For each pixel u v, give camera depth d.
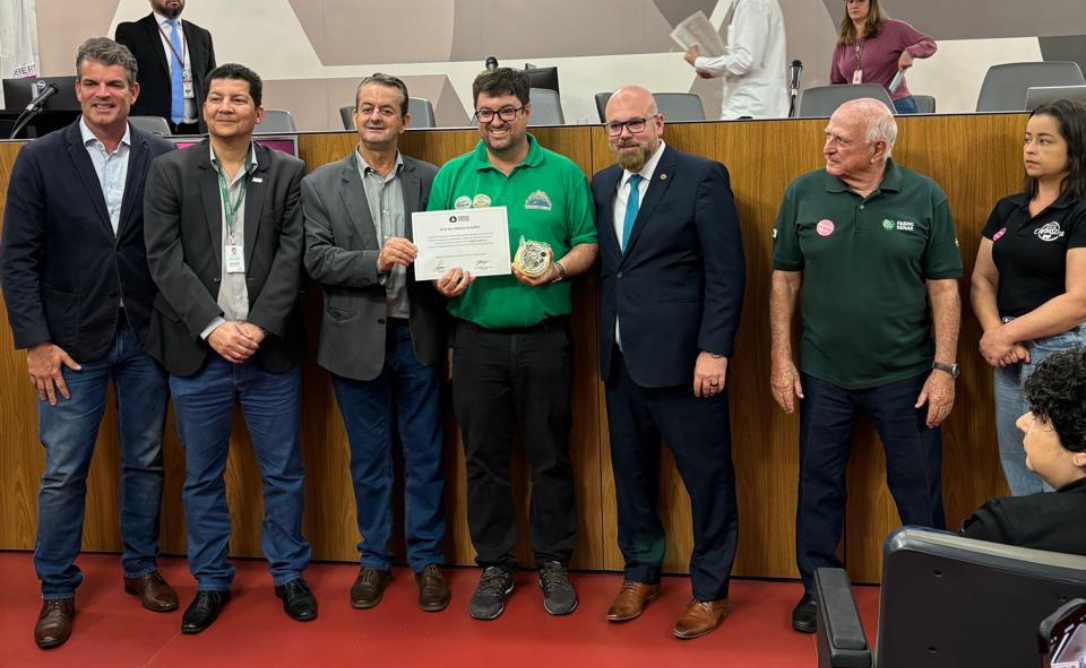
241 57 6.71
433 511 2.86
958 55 5.99
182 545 3.18
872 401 2.53
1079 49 5.85
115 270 2.68
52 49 6.89
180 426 2.72
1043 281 2.41
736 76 4.51
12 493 3.21
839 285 2.49
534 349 2.67
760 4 4.41
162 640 2.64
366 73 6.60
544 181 2.63
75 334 2.66
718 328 2.50
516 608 2.79
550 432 2.73
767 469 2.89
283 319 2.63
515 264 2.56
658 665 2.45
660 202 2.54
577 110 6.39
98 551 3.22
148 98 4.54
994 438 2.77
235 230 2.66
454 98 6.52
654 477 2.80
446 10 6.46
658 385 2.55
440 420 2.85
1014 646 1.19
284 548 2.80
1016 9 5.89
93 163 2.67
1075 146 2.34
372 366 2.67
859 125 2.38
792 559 2.92
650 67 6.28
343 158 2.94
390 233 2.71
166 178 2.61
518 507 3.04
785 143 2.75
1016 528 1.27
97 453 3.17
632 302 2.58
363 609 2.80
